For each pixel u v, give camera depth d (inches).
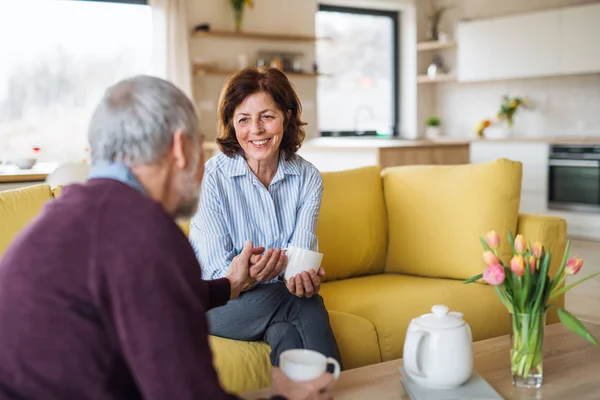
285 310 86.4
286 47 296.5
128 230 42.4
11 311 42.1
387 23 333.1
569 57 270.7
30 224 44.9
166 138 47.0
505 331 111.9
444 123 334.3
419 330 64.0
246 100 91.7
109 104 46.9
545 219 117.0
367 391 66.0
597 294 181.3
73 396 42.1
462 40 305.0
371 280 117.7
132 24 266.1
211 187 92.7
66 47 256.1
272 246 94.6
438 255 118.0
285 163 96.8
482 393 63.2
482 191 116.4
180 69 265.7
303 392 53.5
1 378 41.9
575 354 76.2
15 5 246.2
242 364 86.6
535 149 273.9
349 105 329.1
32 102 252.1
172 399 41.1
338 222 118.4
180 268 43.0
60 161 257.0
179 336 41.6
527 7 294.2
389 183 126.3
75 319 41.9
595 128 279.6
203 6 275.3
